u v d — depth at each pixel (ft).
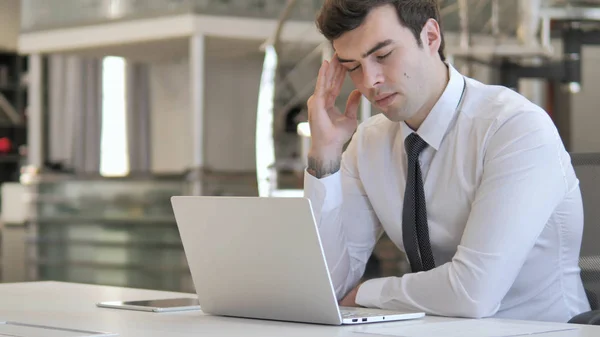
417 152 6.27
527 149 5.77
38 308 5.50
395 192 6.57
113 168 45.16
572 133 36.68
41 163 40.01
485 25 28.32
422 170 6.33
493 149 5.90
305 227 4.63
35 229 34.83
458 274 5.54
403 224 6.35
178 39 35.42
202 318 5.12
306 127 27.20
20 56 51.96
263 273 4.91
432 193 6.30
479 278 5.50
